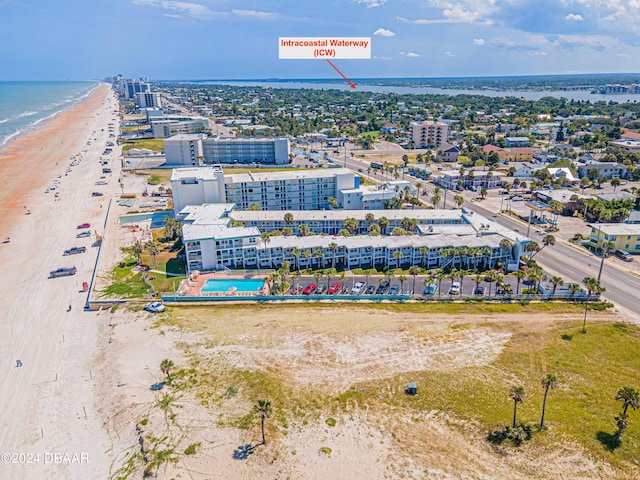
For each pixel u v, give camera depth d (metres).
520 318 105.00
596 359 89.00
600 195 191.88
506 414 74.31
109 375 86.81
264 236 136.00
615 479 62.00
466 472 63.53
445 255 130.12
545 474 62.94
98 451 69.69
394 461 65.69
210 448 68.81
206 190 176.00
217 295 116.25
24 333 102.75
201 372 86.56
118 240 161.50
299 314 107.94
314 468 64.75
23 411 78.44
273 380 83.69
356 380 83.56
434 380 83.12
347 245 136.00
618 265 134.38
